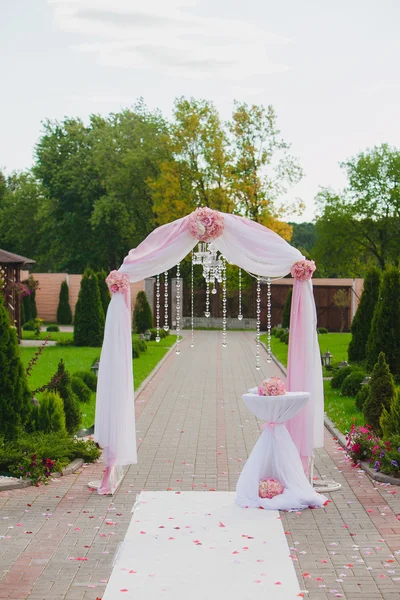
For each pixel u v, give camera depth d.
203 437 11.07
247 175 34.78
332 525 6.88
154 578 5.54
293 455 7.77
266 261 8.41
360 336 18.50
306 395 7.78
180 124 35.62
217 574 5.62
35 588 5.36
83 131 47.88
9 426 9.02
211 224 8.27
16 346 9.14
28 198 50.19
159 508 7.38
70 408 10.52
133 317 32.88
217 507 7.44
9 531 6.66
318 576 5.60
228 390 16.11
